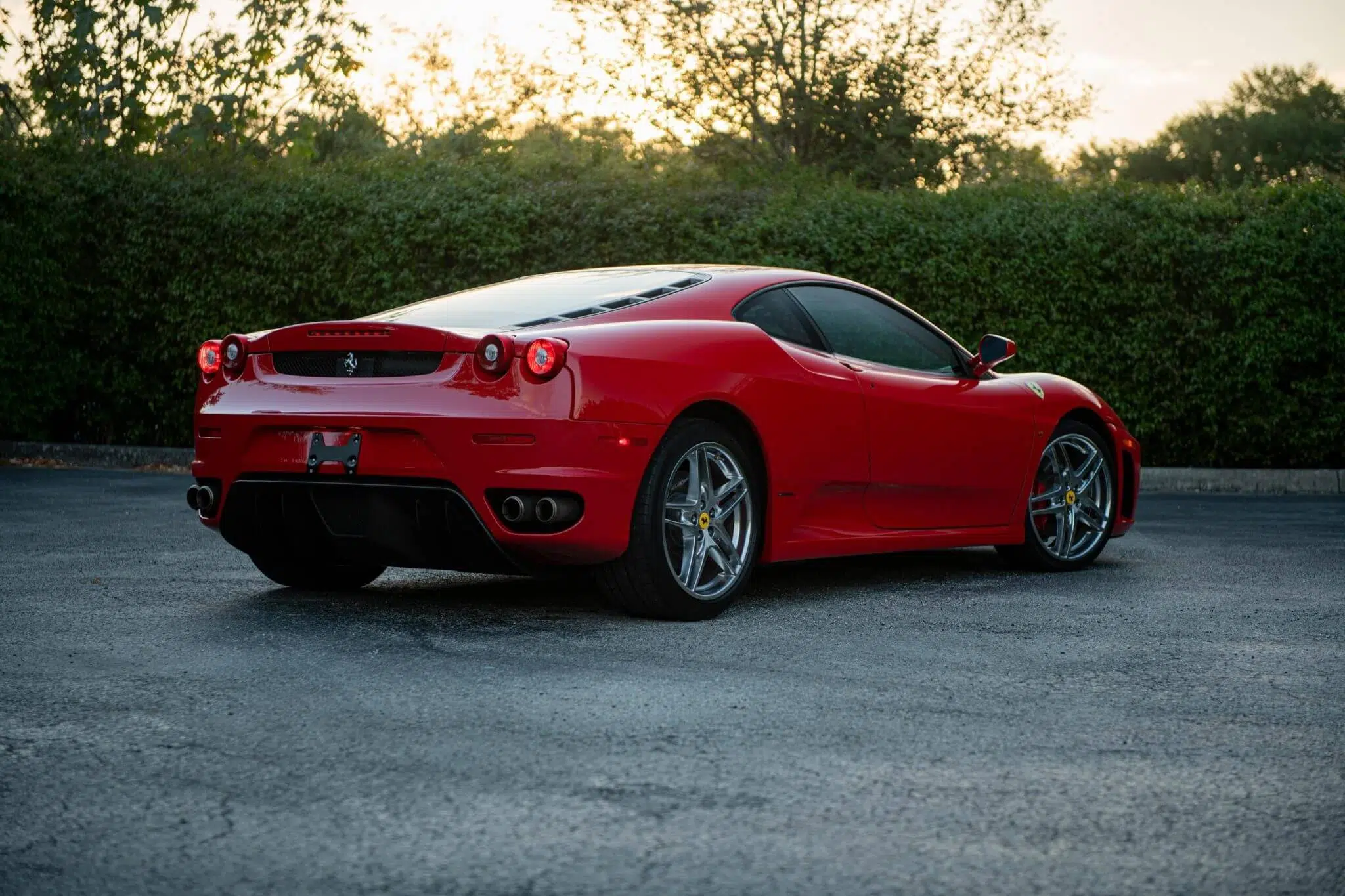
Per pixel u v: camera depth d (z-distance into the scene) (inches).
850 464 192.9
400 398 162.7
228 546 244.4
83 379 475.8
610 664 144.3
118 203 471.5
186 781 102.3
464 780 102.7
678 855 87.7
